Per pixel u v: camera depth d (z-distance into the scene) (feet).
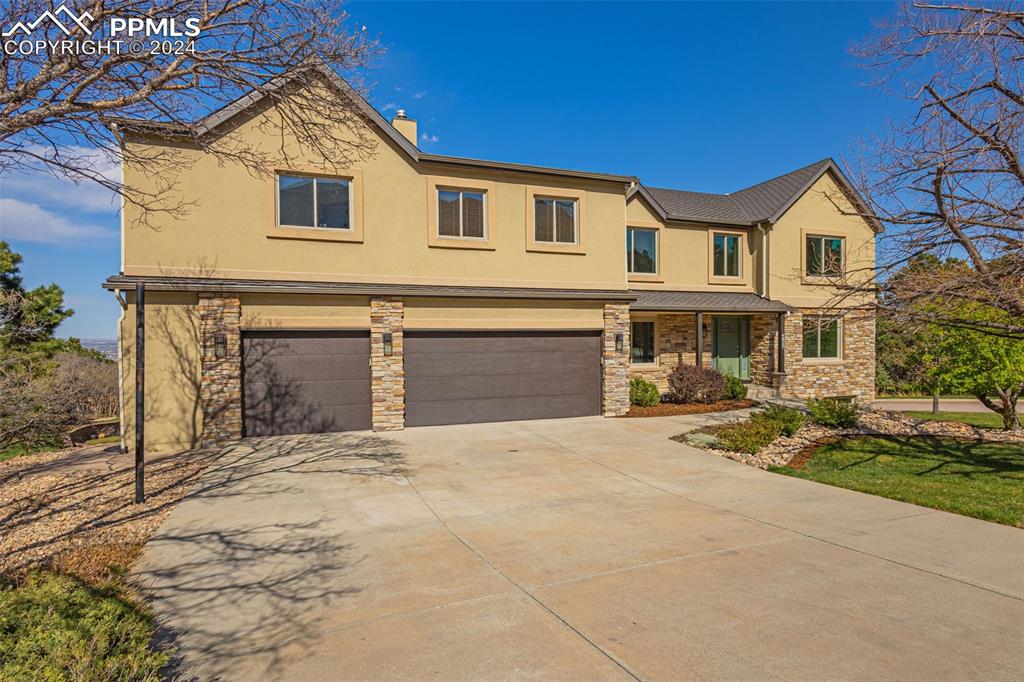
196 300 37.19
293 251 40.73
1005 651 12.64
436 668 11.94
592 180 49.90
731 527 21.54
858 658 12.31
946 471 30.68
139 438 24.26
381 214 43.19
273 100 21.16
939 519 22.62
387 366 41.60
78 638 10.36
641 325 61.62
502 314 45.34
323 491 26.35
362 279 42.65
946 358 42.37
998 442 38.50
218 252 38.78
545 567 17.48
